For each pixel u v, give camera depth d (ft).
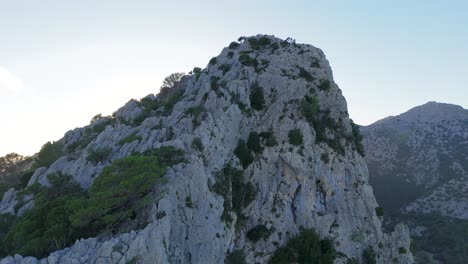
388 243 308.19
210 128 261.03
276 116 304.91
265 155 288.71
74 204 191.31
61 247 183.11
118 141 296.30
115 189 182.70
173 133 261.85
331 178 298.56
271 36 383.65
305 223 279.28
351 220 295.69
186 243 199.62
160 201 190.08
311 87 326.85
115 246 161.79
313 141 301.84
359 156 327.88
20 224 207.51
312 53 351.87
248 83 315.37
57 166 309.42
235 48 387.34
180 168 216.74
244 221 266.57
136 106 363.97
